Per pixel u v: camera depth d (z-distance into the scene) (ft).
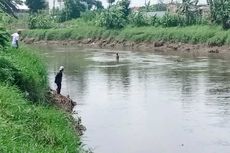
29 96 58.75
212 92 110.11
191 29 264.31
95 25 322.55
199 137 73.05
